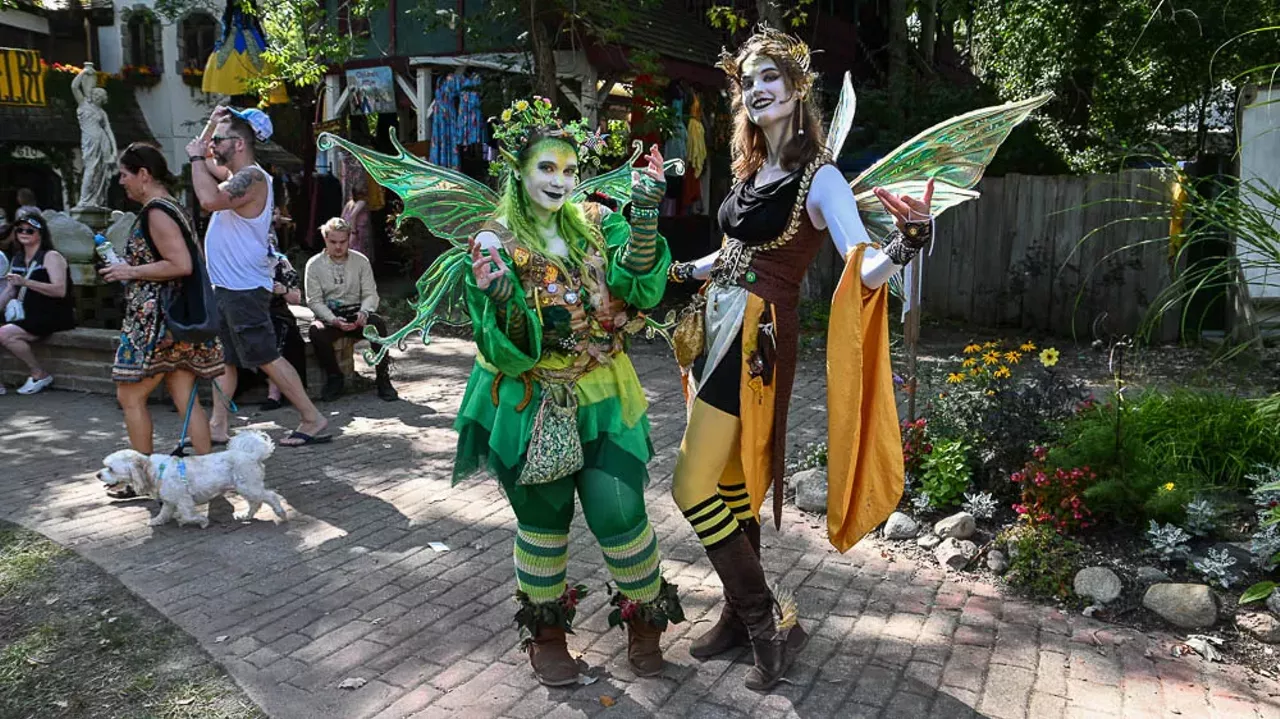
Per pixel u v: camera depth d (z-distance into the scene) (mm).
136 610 3770
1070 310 10586
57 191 18453
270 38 13656
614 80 12430
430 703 3125
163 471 4621
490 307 2941
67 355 7852
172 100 19625
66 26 19688
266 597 3906
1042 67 13594
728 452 3232
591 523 3164
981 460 4684
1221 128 13141
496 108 12344
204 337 5008
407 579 4098
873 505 3195
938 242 11398
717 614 3754
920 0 16781
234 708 3088
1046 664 3340
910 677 3254
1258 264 4598
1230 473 4746
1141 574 3848
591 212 3305
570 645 3518
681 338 3355
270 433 6500
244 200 5727
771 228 3137
